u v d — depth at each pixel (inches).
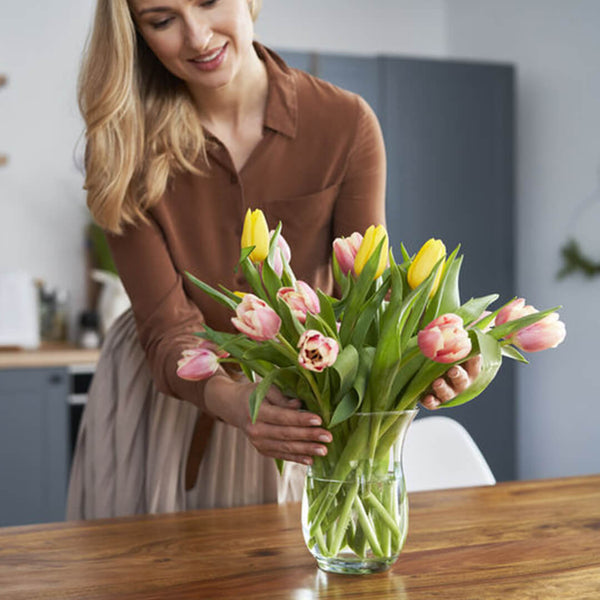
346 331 43.3
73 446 169.5
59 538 52.5
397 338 41.3
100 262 182.1
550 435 178.4
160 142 64.6
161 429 69.0
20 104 183.5
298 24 193.6
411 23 202.2
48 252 185.2
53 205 185.3
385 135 170.7
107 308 173.3
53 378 159.0
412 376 43.5
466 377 43.3
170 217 66.2
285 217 67.6
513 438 177.5
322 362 38.7
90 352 161.0
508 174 178.2
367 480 44.0
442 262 42.0
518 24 183.5
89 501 72.7
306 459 44.8
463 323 43.8
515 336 43.4
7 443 156.9
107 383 71.6
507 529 53.4
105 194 63.1
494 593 42.7
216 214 66.8
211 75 59.1
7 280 172.4
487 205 177.2
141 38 64.1
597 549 49.4
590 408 167.3
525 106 183.2
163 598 42.6
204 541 51.7
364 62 170.1
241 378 65.2
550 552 48.9
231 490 68.4
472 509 58.0
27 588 44.1
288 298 40.9
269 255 43.9
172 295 65.5
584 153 167.5
